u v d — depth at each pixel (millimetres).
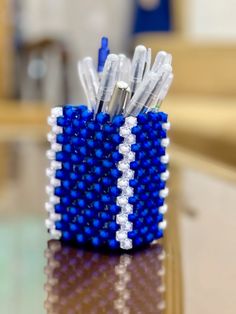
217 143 999
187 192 493
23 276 262
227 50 1650
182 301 228
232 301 226
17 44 2016
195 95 1653
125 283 257
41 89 1978
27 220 386
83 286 250
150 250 321
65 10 2230
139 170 325
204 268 278
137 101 326
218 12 2229
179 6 2209
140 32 2215
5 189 531
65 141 339
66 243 335
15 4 2059
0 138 1045
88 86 340
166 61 332
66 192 337
